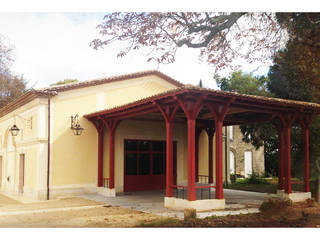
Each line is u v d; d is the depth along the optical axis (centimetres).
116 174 1373
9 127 1716
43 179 1229
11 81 2848
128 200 1135
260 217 791
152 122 1495
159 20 942
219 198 913
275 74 1639
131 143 1431
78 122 1330
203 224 705
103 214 869
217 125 927
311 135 1495
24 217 845
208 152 1695
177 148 1559
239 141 2400
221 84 2184
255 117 1298
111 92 1444
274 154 2208
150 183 1466
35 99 1295
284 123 1103
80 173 1313
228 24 946
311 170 1586
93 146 1359
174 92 849
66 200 1175
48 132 1252
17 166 1541
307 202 1040
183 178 1566
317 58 998
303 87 1404
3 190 1742
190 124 878
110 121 1270
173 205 934
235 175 2186
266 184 1908
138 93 1529
